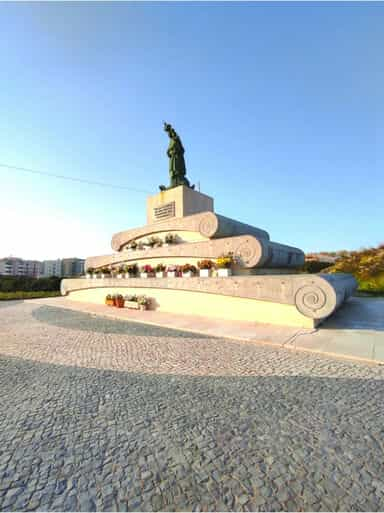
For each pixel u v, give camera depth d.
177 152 15.58
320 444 2.67
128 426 3.05
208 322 8.88
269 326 7.97
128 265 14.39
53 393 3.94
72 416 3.29
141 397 3.77
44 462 2.48
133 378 4.45
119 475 2.32
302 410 3.33
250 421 3.11
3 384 4.28
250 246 9.55
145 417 3.24
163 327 8.54
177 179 15.47
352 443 2.68
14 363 5.30
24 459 2.53
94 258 16.92
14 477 2.31
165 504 2.02
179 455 2.55
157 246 13.62
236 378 4.38
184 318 9.73
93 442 2.77
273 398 3.66
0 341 7.08
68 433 2.94
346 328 7.56
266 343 6.32
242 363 5.07
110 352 5.93
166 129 15.72
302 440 2.74
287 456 2.51
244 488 2.15
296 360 5.18
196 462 2.45
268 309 8.39
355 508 1.94
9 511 1.97
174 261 12.22
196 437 2.83
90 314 11.74
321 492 2.09
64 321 10.04
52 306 14.85
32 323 9.74
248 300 8.84
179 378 4.42
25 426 3.08
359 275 22.98
